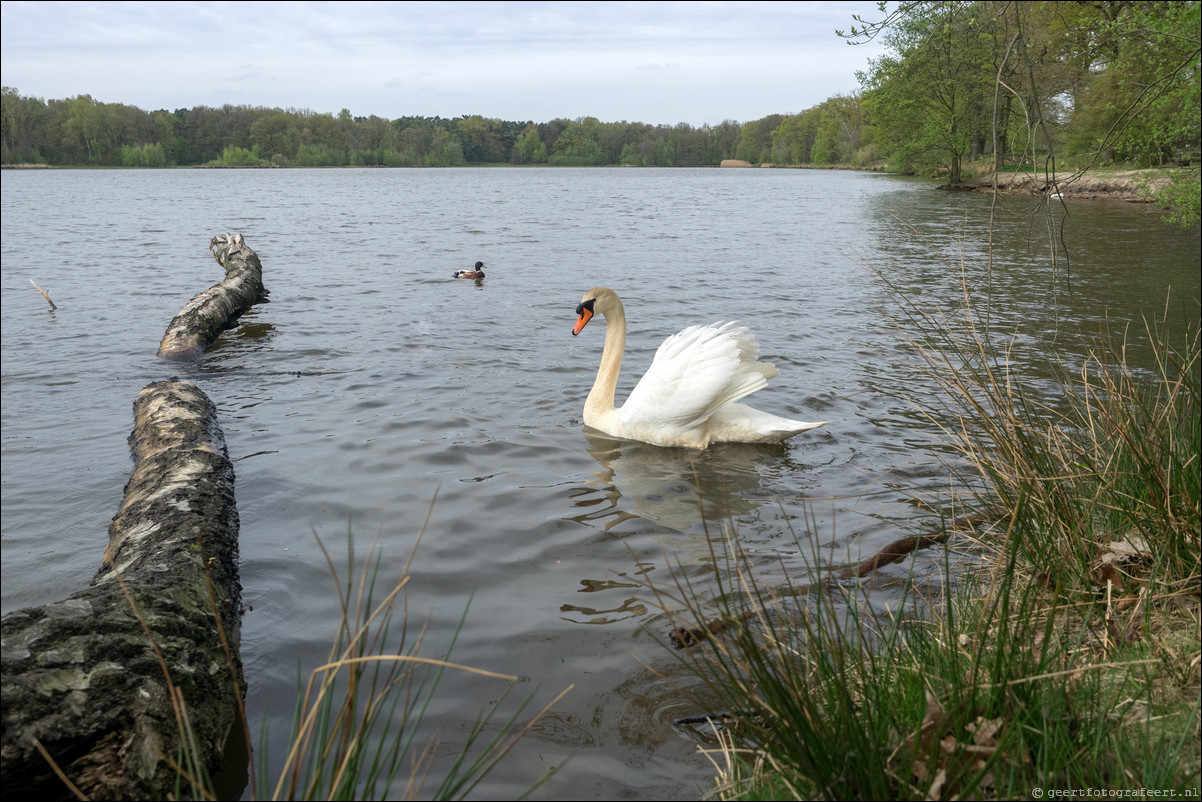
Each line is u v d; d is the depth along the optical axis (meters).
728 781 2.83
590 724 3.22
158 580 3.75
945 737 2.53
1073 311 11.93
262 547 4.84
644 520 5.18
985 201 40.25
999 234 23.91
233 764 3.12
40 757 2.70
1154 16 9.43
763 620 3.78
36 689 2.82
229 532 4.81
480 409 7.56
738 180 89.50
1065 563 3.62
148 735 2.91
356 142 182.38
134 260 19.61
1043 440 4.47
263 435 6.82
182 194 55.50
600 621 3.97
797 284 15.33
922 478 5.78
